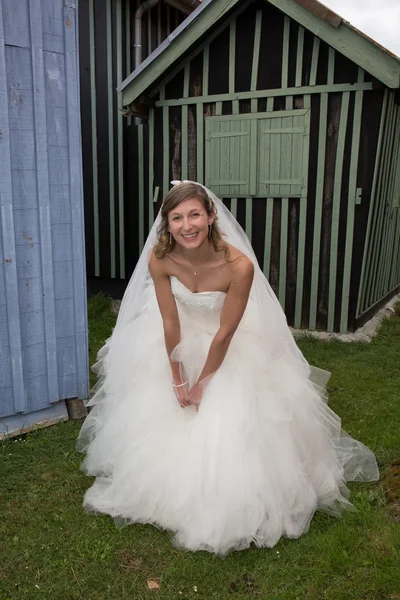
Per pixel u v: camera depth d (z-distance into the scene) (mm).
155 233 2920
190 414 2602
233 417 2420
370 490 2773
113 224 6988
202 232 2307
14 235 3098
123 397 2824
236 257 2398
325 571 2236
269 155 5586
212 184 5930
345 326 5566
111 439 2768
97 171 6961
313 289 5629
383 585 2131
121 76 6711
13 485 2807
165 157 6156
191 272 2465
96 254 7199
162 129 6109
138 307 3006
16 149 3039
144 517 2512
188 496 2387
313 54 5191
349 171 5266
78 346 3533
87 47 6734
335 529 2443
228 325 2424
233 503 2320
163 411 2600
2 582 2180
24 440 3270
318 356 4898
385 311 6637
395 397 4004
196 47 5629
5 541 2406
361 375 4453
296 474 2492
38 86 3057
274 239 5750
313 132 5352
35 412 3416
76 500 2695
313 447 2707
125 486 2555
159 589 2150
